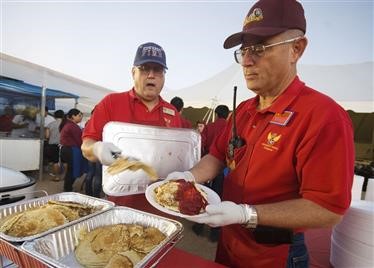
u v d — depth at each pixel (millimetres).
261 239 860
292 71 997
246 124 1119
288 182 911
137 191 1340
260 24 922
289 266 921
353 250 1033
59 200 1230
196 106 5996
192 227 3684
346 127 814
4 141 5469
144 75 1668
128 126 1341
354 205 1093
